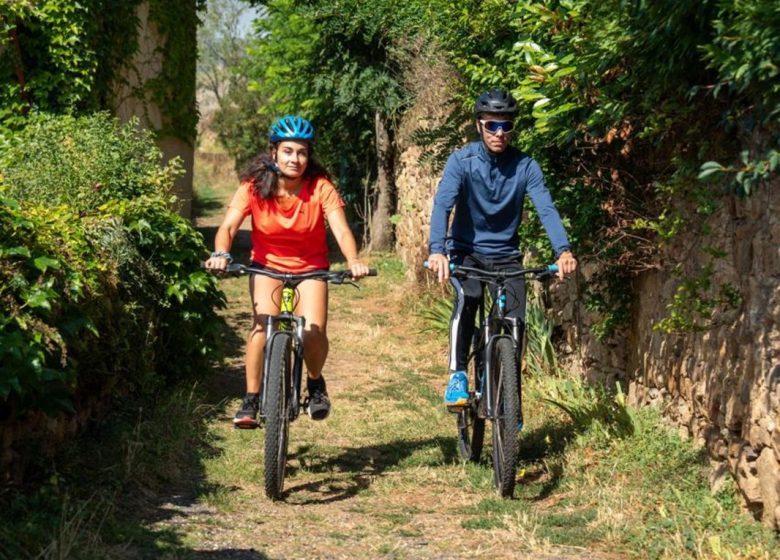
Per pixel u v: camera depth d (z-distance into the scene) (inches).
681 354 219.9
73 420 213.2
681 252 219.8
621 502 194.4
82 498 184.4
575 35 211.3
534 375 312.7
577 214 260.2
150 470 211.0
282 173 205.3
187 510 191.3
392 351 410.6
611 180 248.2
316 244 214.2
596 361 289.7
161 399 264.2
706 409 201.9
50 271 194.9
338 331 456.1
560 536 178.1
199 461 229.0
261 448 246.8
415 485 218.8
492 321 212.1
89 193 279.4
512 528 181.6
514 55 283.3
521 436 258.2
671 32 179.3
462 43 348.5
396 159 713.6
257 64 930.7
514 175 210.7
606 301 272.2
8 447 178.4
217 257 203.0
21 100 418.6
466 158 210.5
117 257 253.0
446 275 200.8
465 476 224.7
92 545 157.4
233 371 352.8
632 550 169.6
